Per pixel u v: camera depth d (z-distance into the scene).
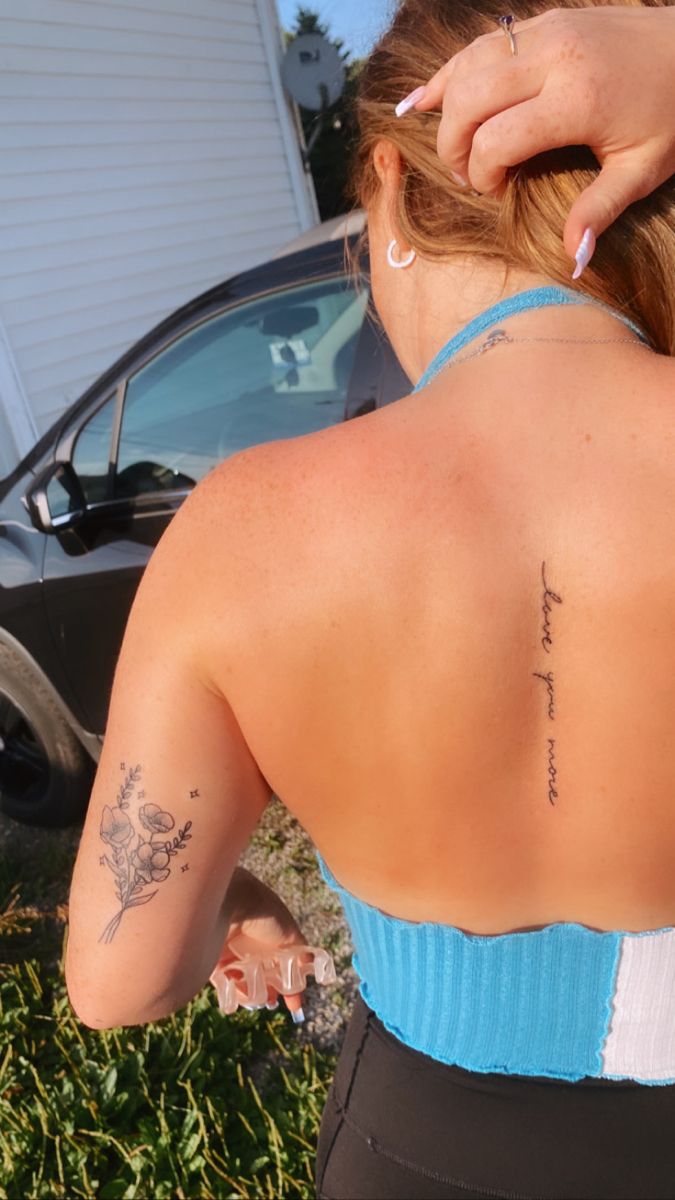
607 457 0.68
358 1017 1.04
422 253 0.81
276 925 1.11
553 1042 0.86
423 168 0.79
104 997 0.82
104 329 6.45
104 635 2.76
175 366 2.66
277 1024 2.42
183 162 7.09
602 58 0.69
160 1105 2.16
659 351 0.80
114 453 2.71
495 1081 0.90
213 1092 2.22
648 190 0.73
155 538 2.64
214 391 2.62
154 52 6.72
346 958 2.64
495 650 0.68
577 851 0.75
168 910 0.79
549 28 0.72
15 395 5.72
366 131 0.86
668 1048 0.86
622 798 0.72
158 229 6.88
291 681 0.69
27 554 2.79
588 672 0.68
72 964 0.83
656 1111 0.89
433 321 0.84
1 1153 2.08
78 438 2.76
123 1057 2.26
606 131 0.70
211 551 0.70
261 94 7.96
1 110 5.59
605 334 0.74
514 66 0.70
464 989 0.84
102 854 0.77
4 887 2.95
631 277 0.76
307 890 2.86
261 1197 1.97
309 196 8.77
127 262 6.61
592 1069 0.87
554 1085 0.89
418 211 0.82
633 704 0.69
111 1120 2.16
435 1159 0.94
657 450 0.69
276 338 2.54
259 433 2.57
